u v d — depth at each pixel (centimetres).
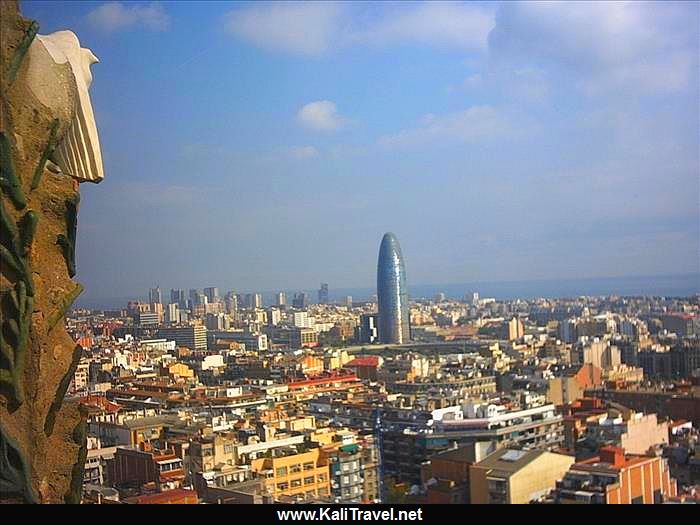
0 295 645
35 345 670
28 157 682
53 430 712
